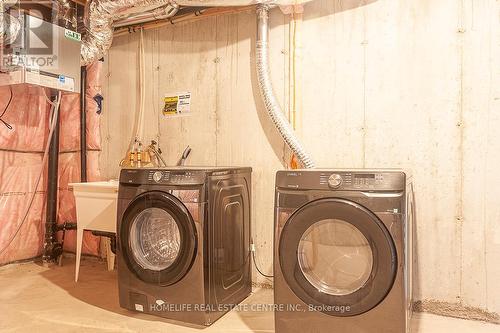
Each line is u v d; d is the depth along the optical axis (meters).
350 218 1.69
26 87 3.30
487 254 2.17
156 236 2.34
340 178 1.73
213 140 2.97
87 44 2.93
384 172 1.69
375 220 1.65
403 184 1.65
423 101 2.33
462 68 2.23
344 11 2.54
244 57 2.86
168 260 2.27
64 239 3.62
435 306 2.29
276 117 2.57
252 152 2.82
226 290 2.28
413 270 2.28
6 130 3.19
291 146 2.52
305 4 2.64
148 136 3.25
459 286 2.23
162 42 3.19
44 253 3.36
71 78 2.77
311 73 2.63
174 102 3.13
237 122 2.88
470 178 2.21
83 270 3.21
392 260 1.63
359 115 2.50
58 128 3.49
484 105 2.18
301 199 1.80
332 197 1.74
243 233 2.53
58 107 3.31
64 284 2.83
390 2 2.41
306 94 2.65
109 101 3.45
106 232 2.93
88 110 3.52
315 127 2.62
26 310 2.31
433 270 2.29
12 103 3.23
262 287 2.77
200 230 2.03
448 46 2.27
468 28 2.22
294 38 2.67
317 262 1.91
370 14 2.47
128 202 2.21
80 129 3.53
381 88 2.44
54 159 3.42
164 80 3.19
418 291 2.32
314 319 1.77
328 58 2.59
